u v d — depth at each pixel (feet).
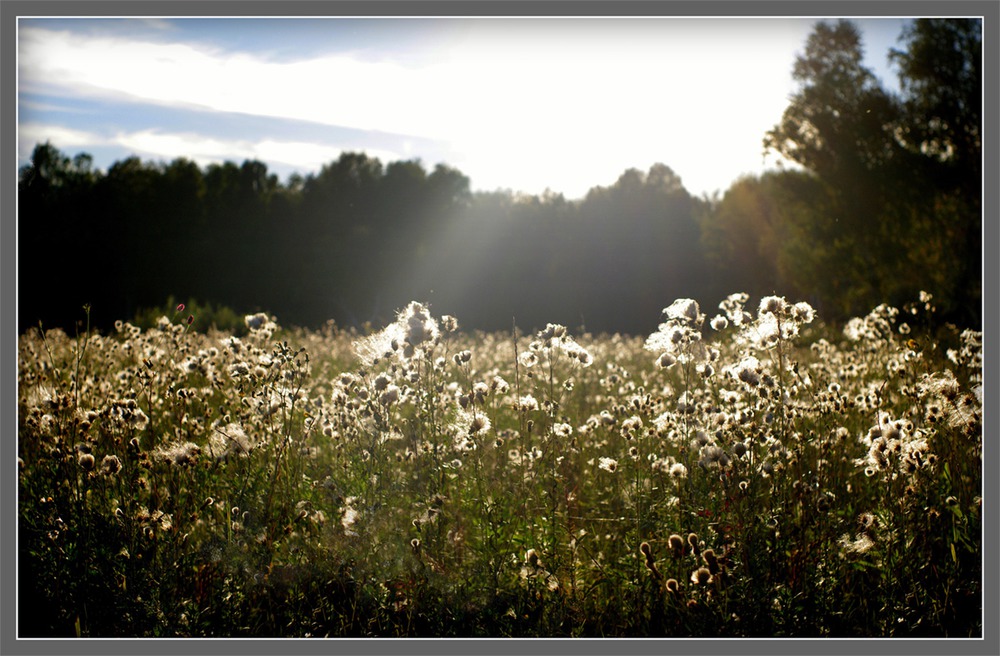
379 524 11.46
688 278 154.61
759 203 145.79
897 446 11.52
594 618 11.10
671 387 15.75
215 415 16.14
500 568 11.27
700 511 11.75
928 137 78.95
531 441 15.11
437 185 194.18
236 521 11.55
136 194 144.66
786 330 13.24
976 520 11.80
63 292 67.72
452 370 21.83
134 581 10.82
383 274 158.40
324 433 14.40
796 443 12.96
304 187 202.28
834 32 84.99
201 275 147.33
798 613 10.56
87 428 12.78
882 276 74.95
